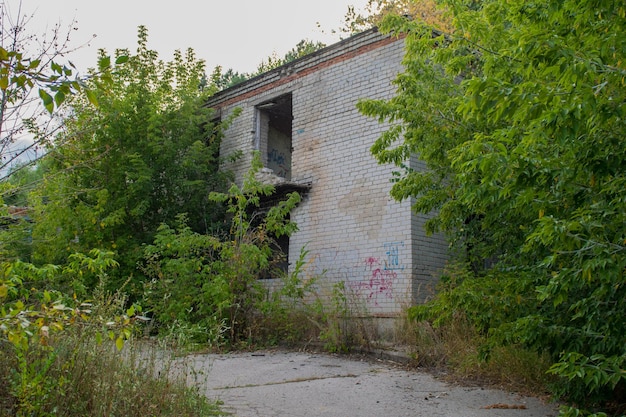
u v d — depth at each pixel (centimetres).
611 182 432
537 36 421
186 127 1464
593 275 411
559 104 377
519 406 604
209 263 1180
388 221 1127
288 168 1670
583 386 547
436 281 1084
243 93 1532
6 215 679
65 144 630
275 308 1110
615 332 474
